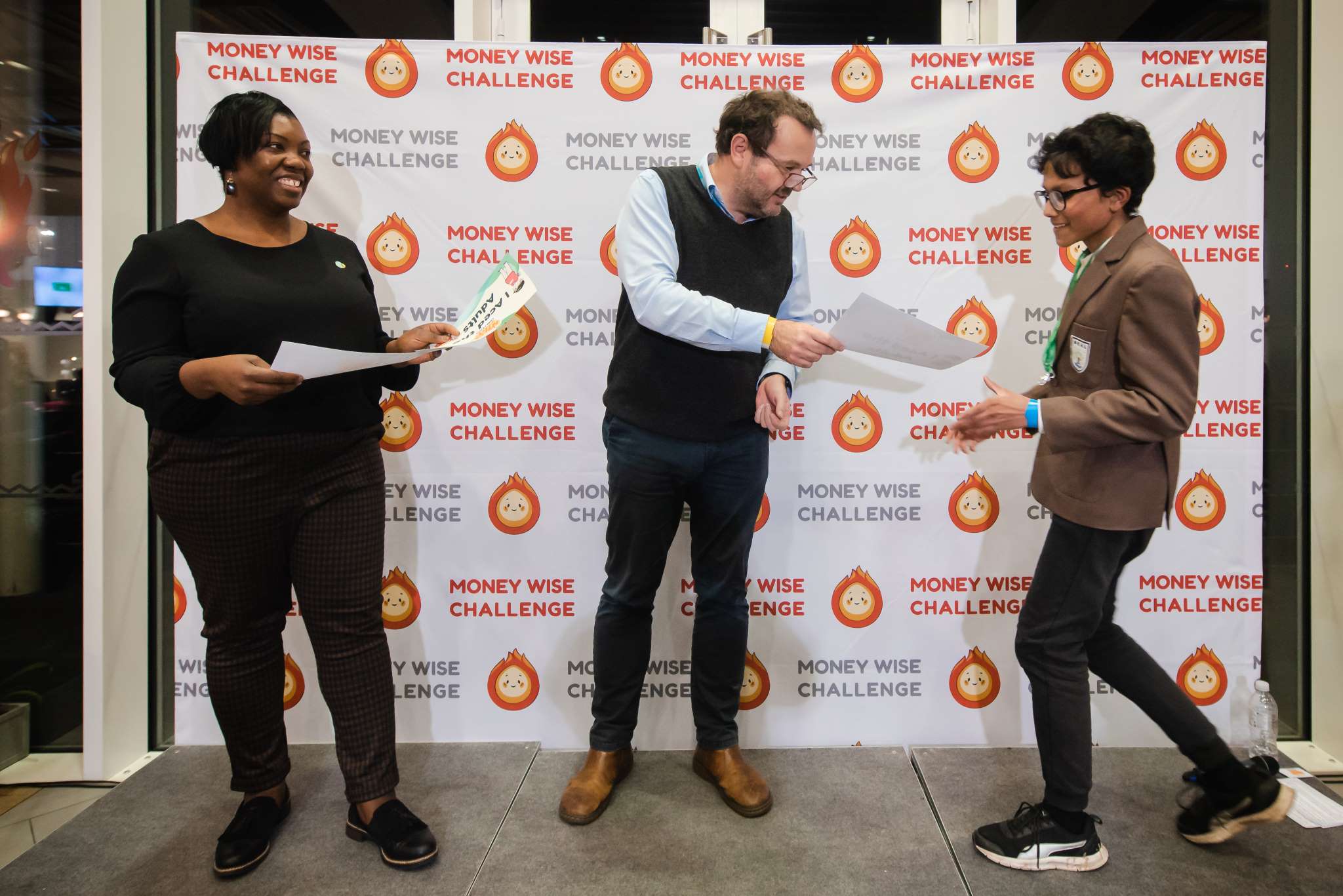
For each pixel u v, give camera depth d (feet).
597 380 6.17
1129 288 4.16
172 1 6.50
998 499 6.23
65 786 6.05
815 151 6.05
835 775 5.77
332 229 6.06
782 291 4.97
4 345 6.28
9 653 6.43
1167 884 4.50
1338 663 6.31
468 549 6.25
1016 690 6.27
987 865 4.69
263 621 4.73
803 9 7.71
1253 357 6.07
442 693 6.31
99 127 5.90
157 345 4.17
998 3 6.80
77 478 6.40
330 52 5.96
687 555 6.26
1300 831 5.01
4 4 6.15
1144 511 4.31
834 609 6.30
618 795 5.48
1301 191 6.43
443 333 4.83
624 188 6.07
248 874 4.62
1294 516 6.54
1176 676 6.22
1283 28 6.41
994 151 6.06
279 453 4.41
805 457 6.23
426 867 4.67
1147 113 6.00
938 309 6.16
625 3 7.49
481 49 5.99
